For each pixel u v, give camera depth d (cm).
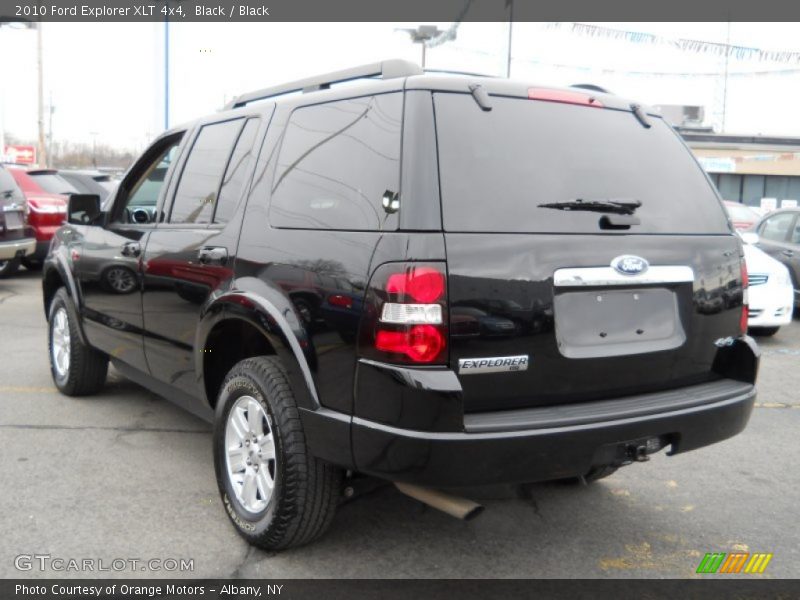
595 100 340
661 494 425
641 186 332
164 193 446
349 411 291
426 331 271
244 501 348
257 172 365
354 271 290
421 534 367
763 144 3353
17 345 771
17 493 400
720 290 341
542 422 283
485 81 314
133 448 472
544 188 304
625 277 309
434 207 279
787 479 451
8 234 1077
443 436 271
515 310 285
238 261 354
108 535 355
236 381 347
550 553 352
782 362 779
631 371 315
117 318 482
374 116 309
